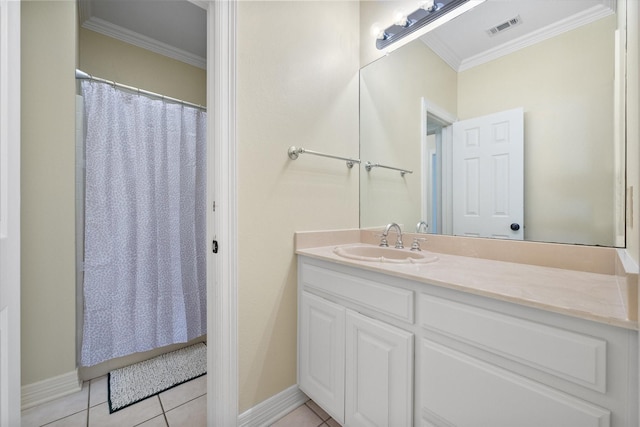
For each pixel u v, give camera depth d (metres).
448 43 1.41
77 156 1.60
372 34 1.76
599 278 0.91
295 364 1.46
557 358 0.66
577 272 1.00
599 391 0.60
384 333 1.02
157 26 2.07
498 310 0.75
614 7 0.99
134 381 1.66
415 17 1.50
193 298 2.06
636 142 0.68
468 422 0.80
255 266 1.29
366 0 1.81
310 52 1.54
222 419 1.20
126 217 1.77
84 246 1.63
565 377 0.65
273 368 1.36
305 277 1.41
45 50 1.43
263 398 1.32
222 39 1.19
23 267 1.39
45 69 1.43
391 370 1.00
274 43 1.37
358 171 1.82
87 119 1.64
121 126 1.77
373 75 1.76
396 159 1.64
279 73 1.38
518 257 1.17
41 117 1.42
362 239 1.77
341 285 1.21
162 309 1.91
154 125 1.90
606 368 0.60
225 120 1.19
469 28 1.34
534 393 0.69
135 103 1.83
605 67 1.00
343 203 1.71
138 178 1.83
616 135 0.98
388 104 1.68
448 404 0.85
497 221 1.26
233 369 1.21
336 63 1.68
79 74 1.60
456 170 1.40
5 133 0.67
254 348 1.29
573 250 1.04
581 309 0.62
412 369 0.95
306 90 1.51
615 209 0.98
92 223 1.64
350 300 1.17
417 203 1.55
